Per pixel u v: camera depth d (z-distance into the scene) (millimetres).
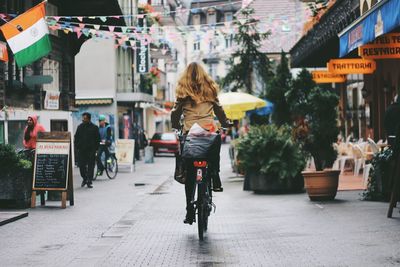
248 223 12938
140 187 23703
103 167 28500
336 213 13672
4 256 10117
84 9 33125
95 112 53688
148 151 44875
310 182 16438
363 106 34344
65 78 35562
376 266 8359
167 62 77438
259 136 19953
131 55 61656
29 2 28469
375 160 15625
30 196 17094
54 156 17000
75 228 13023
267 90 35688
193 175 11070
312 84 27125
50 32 31469
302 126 21578
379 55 17859
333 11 21453
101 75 53688
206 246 10383
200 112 11117
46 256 10023
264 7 56156
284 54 36281
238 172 28266
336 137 21000
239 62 54062
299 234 11172
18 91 27828
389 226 11461
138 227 12914
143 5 56594
